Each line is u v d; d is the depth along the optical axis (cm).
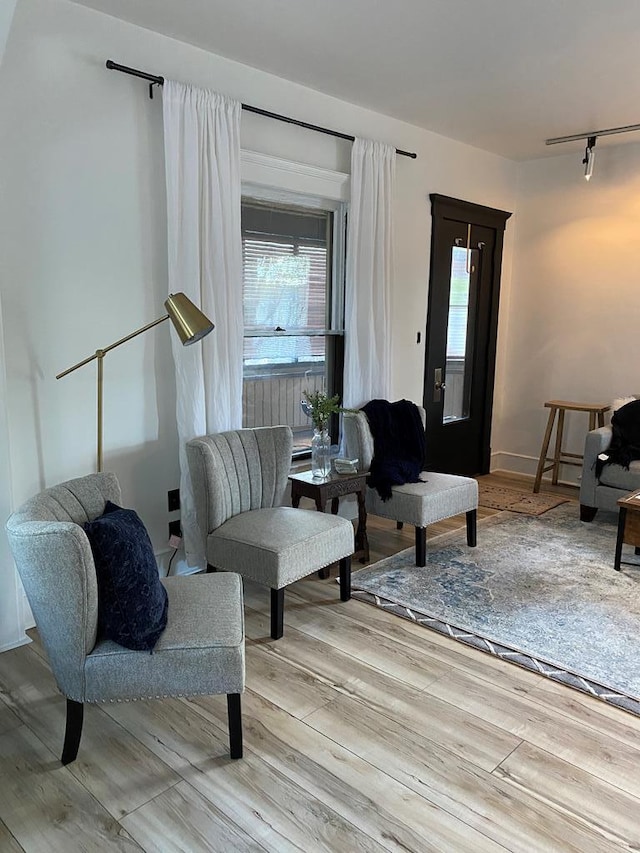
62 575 179
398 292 446
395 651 266
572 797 188
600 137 455
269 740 210
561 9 259
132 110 283
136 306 297
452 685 243
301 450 407
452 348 507
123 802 184
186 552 320
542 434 552
